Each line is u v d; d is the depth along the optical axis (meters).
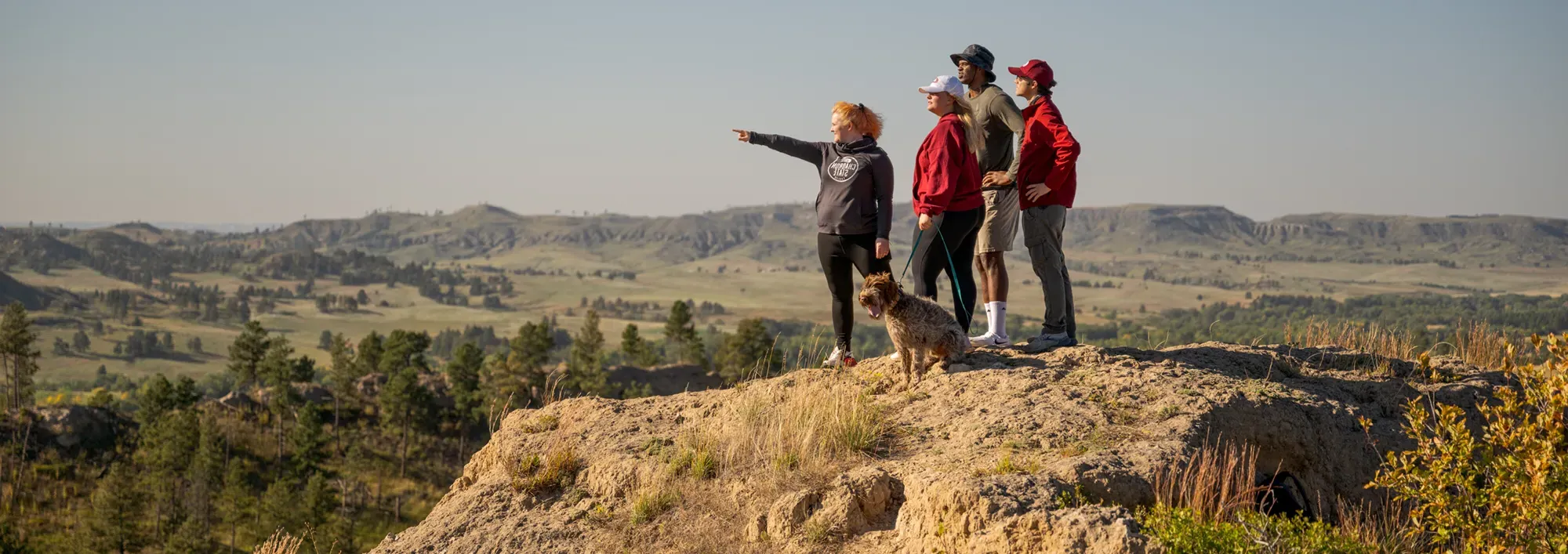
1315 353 7.80
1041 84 7.01
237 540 65.62
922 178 7.09
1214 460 5.34
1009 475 4.94
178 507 66.00
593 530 5.99
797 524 5.34
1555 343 5.22
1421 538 5.62
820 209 7.46
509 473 6.89
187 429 73.38
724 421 6.80
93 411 83.50
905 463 5.71
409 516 74.56
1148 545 4.09
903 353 6.88
